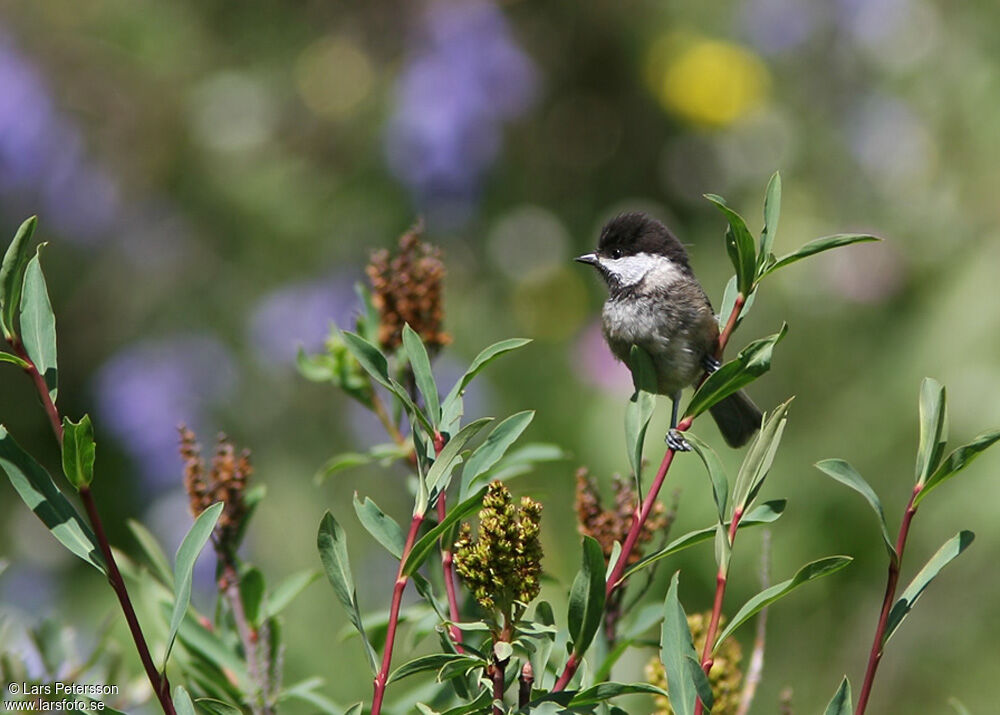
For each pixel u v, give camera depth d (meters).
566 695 3.39
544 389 11.41
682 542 3.72
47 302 3.51
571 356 11.44
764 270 4.02
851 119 11.80
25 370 3.40
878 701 10.01
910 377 10.67
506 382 11.48
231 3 12.59
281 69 12.41
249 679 4.51
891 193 11.46
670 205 12.57
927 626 10.14
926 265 11.13
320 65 12.29
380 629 4.84
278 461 11.02
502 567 3.49
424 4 11.87
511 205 12.33
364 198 11.91
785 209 11.70
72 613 10.34
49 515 3.39
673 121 12.60
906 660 10.07
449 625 3.66
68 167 11.91
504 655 3.38
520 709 3.40
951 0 11.71
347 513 10.79
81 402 12.16
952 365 10.52
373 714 3.38
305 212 11.95
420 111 11.40
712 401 3.94
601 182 12.61
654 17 12.78
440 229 11.81
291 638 9.09
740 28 12.58
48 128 11.73
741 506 3.72
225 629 4.80
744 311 4.07
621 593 4.57
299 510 10.76
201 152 12.29
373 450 5.34
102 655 4.87
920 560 10.34
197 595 7.89
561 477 10.80
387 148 11.60
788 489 10.65
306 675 8.87
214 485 4.73
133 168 12.19
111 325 12.16
